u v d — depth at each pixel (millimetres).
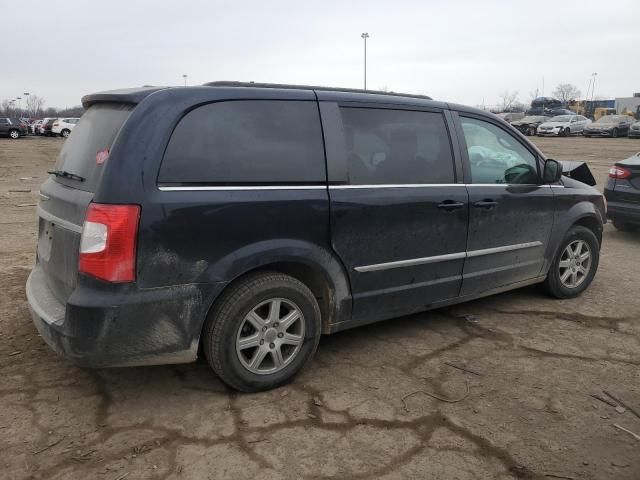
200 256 3080
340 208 3561
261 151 3320
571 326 4617
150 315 2984
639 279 6023
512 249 4656
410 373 3744
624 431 3113
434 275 4176
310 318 3537
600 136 35438
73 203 3115
